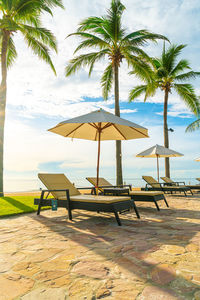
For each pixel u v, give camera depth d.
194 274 1.80
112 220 4.15
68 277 1.76
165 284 1.64
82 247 2.52
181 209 5.60
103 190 5.54
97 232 3.22
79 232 3.23
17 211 4.90
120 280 1.70
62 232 3.23
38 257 2.20
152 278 1.73
